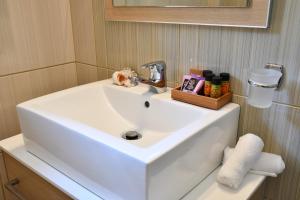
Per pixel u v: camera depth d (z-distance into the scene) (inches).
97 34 48.6
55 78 51.3
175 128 38.0
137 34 43.4
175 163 27.3
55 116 32.8
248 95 34.2
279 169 32.4
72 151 30.8
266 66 33.0
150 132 40.4
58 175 33.2
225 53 35.7
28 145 37.7
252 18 31.8
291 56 31.1
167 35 40.2
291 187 35.2
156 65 40.7
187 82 38.0
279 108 33.5
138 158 24.4
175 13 37.9
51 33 48.7
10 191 41.9
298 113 32.2
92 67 51.9
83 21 49.6
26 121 36.3
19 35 44.3
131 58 45.7
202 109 35.1
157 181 25.6
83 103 43.1
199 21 36.0
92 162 28.9
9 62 44.1
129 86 44.0
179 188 29.2
